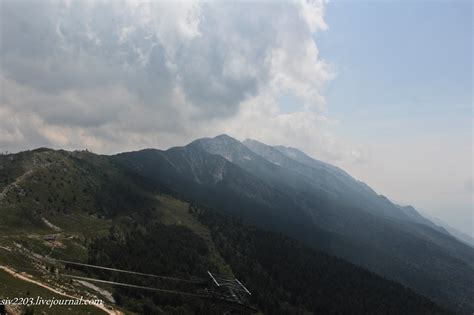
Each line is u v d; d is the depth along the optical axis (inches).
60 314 5590.6
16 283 6146.7
